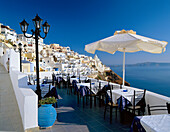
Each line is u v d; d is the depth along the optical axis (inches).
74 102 247.9
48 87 211.0
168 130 67.2
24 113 124.9
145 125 75.7
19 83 186.7
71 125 148.9
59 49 4306.1
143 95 153.3
